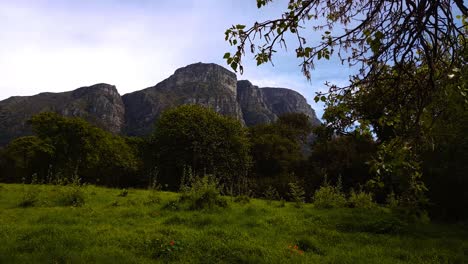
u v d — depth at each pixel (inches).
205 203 687.1
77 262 321.7
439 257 406.0
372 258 388.2
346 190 1727.4
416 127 166.9
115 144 2689.5
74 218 543.5
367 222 592.4
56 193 819.4
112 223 529.0
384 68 185.5
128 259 339.0
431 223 658.2
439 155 650.8
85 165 2404.0
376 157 175.5
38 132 2351.1
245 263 351.9
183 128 2138.3
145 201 779.4
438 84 161.9
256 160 2657.5
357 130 189.5
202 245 394.3
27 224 500.7
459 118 519.2
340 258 380.8
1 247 361.7
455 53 161.8
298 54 175.3
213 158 2154.3
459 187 696.4
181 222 550.3
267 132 2997.0
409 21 165.3
